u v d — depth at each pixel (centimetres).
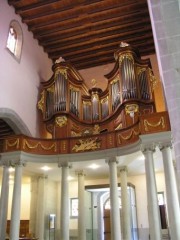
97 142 1320
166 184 1038
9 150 1309
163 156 1080
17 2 1523
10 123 1452
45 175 1545
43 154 1351
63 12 1608
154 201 1041
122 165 1379
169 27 584
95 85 1850
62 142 1369
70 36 1767
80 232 1356
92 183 1653
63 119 1510
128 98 1409
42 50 1844
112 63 1911
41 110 1677
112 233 1160
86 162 1345
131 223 1390
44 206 1506
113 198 1199
